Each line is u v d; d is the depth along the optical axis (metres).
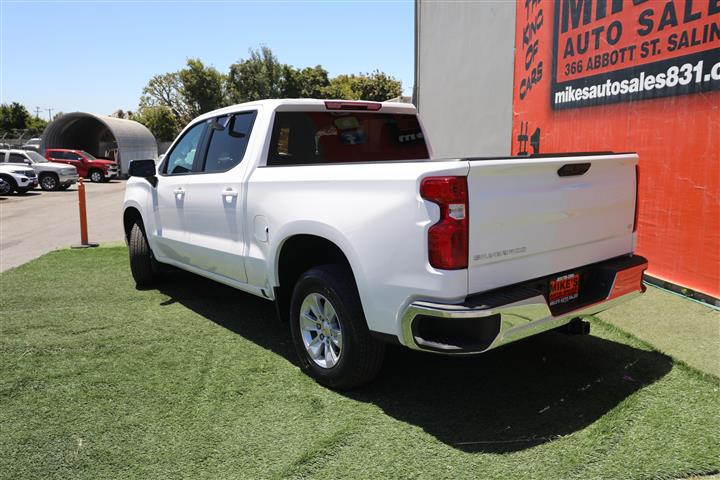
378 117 4.88
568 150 6.88
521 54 8.03
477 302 2.77
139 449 2.96
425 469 2.72
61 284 6.53
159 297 5.89
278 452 2.90
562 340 4.28
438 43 11.24
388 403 3.39
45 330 4.87
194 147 5.11
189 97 58.06
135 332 4.79
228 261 4.46
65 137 41.41
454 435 3.01
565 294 3.30
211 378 3.81
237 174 4.29
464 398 3.43
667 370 3.69
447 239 2.72
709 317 4.61
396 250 2.95
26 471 2.79
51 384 3.77
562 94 6.95
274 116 4.25
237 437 3.06
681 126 5.12
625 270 3.47
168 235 5.37
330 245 3.69
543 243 3.09
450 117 10.84
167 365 4.05
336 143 4.61
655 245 5.54
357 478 2.67
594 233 3.42
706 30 4.80
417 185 2.83
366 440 2.99
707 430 2.97
